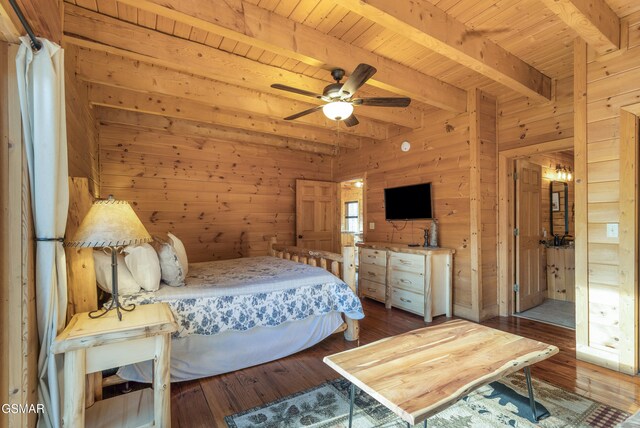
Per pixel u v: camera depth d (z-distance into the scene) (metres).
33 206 1.50
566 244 4.96
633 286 2.46
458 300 4.05
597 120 2.64
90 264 2.00
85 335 1.54
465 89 3.86
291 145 5.76
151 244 2.61
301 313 2.79
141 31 2.54
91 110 3.66
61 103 1.57
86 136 3.25
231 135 5.19
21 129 1.45
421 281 3.92
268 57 3.04
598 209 2.64
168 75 3.23
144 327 1.65
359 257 5.05
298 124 4.98
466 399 2.12
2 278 1.39
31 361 1.46
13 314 1.40
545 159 5.45
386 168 5.16
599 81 2.63
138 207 4.64
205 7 2.11
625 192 2.49
